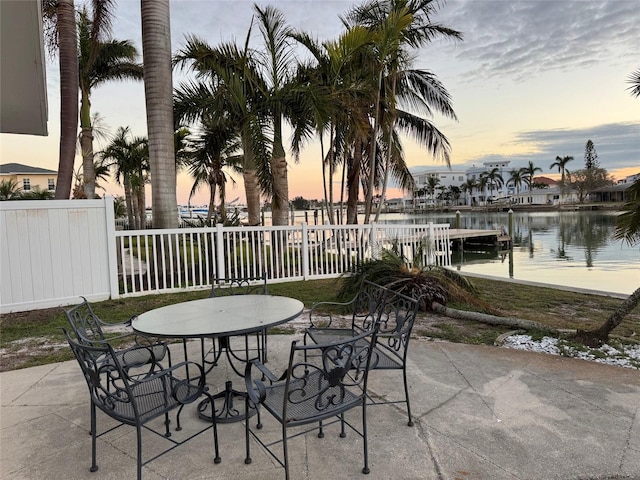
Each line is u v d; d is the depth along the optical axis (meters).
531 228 24.31
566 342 4.05
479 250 18.52
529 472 2.06
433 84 11.95
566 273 10.02
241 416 2.58
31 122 4.50
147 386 2.41
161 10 7.47
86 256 6.44
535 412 2.69
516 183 73.19
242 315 2.85
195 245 8.59
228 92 7.81
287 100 7.96
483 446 2.31
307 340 4.20
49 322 5.40
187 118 8.68
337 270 8.43
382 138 12.01
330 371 1.93
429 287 5.43
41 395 3.14
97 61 14.95
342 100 8.04
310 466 2.15
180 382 2.15
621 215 4.13
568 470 2.07
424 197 78.88
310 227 8.19
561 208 54.19
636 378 3.19
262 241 7.88
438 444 2.34
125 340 4.52
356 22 10.48
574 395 2.92
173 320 2.76
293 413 1.96
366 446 2.10
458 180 83.75
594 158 62.59
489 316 4.86
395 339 2.89
